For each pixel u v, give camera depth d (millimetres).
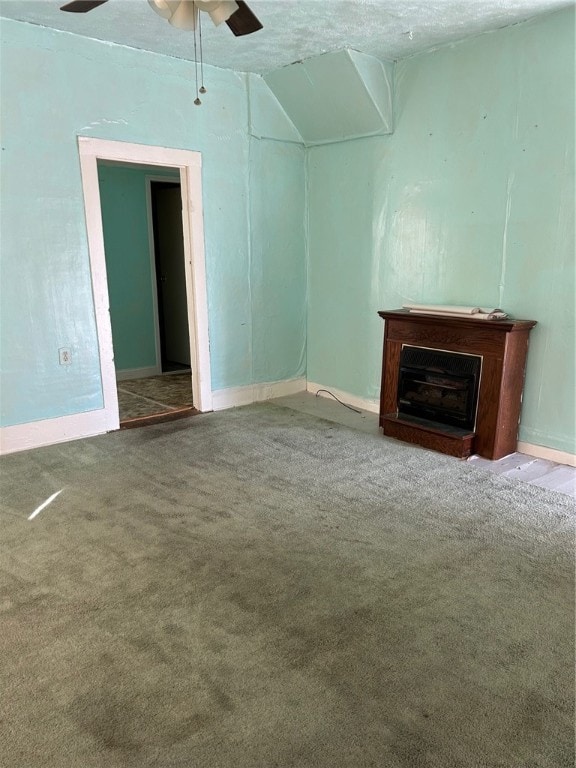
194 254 4219
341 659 1789
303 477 3193
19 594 2123
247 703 1618
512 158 3391
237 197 4387
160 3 2125
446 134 3717
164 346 6469
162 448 3672
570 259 3197
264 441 3809
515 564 2316
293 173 4719
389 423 3877
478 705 1612
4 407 3523
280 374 5020
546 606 2053
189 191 4109
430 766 1423
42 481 3143
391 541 2496
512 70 3303
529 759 1443
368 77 3793
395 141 4047
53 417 3740
